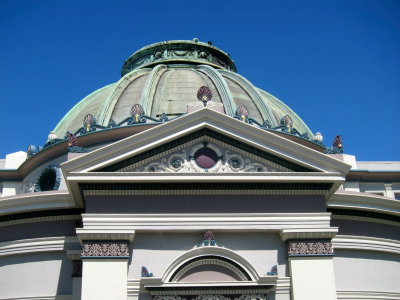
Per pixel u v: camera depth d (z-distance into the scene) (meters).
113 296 20.42
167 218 21.58
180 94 33.28
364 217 25.55
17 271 24.42
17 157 34.47
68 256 23.72
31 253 24.39
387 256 25.81
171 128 22.39
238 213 21.84
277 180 22.05
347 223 25.23
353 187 34.31
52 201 24.28
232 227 21.67
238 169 22.45
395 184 34.97
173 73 35.66
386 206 25.69
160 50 39.53
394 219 26.25
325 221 21.98
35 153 31.27
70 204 24.12
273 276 20.98
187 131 22.47
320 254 21.50
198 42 39.94
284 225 21.84
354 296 24.28
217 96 33.19
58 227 24.44
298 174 22.19
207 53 39.75
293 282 21.17
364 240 25.19
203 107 23.41
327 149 23.56
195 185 22.03
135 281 20.89
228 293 20.92
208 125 22.61
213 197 22.09
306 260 21.47
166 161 22.38
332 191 23.06
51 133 31.78
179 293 20.75
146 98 32.28
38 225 24.73
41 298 23.67
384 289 25.14
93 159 21.88
